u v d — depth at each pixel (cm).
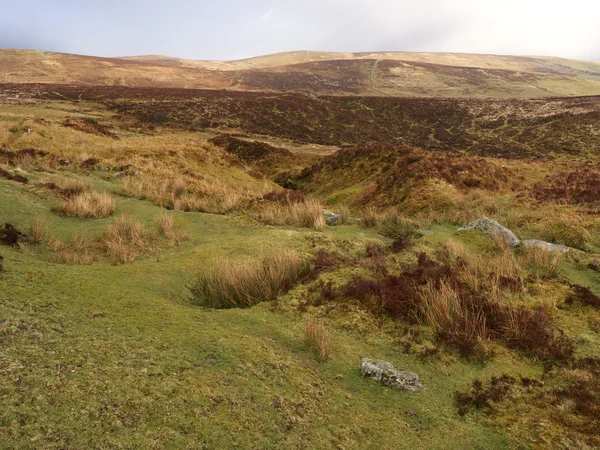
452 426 424
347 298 709
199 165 2406
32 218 962
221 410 345
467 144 5228
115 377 343
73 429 274
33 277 518
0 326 369
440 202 1706
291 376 435
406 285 725
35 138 2069
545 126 5556
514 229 1288
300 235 1033
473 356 571
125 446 276
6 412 267
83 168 1794
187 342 448
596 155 4222
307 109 6850
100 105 6228
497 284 773
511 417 442
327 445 347
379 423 403
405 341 598
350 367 516
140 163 1981
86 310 468
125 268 730
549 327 643
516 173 2241
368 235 1162
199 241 1025
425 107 6881
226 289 711
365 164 2653
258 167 3759
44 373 320
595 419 428
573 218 1266
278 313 662
